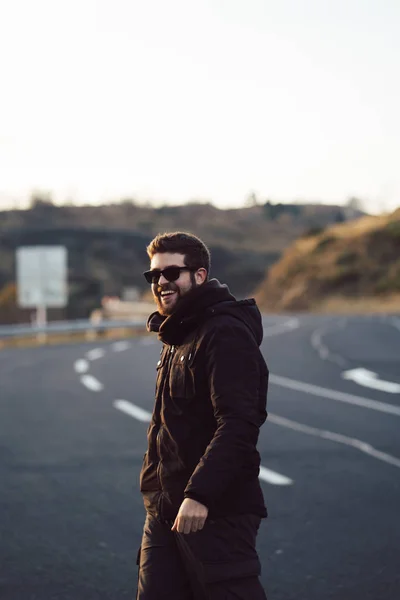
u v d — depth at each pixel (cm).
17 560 555
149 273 316
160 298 318
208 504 283
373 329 3912
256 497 301
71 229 19688
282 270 9356
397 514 675
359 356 2325
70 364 2144
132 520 655
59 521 653
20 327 3131
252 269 18250
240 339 298
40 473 830
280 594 491
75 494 743
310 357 2291
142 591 310
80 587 502
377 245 8656
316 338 3164
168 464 308
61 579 516
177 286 312
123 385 1625
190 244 313
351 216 9788
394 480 803
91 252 18688
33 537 609
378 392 1519
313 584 508
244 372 294
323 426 1134
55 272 3425
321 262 8825
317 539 603
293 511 684
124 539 604
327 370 1920
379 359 2225
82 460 895
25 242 19238
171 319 306
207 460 285
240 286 17462
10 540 601
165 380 313
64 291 3419
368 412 1266
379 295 7994
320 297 8362
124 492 750
